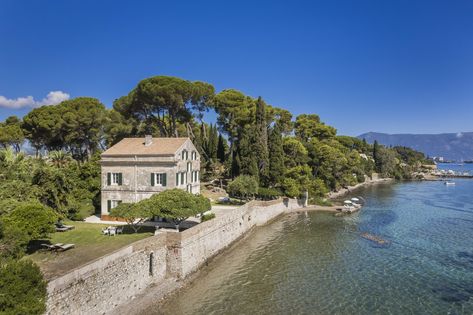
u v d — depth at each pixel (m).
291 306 29.52
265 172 78.19
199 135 102.38
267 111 103.81
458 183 155.75
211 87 85.88
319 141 127.19
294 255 43.94
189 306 29.23
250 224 57.44
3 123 81.44
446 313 28.47
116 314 24.94
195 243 36.28
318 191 85.69
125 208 39.12
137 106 78.06
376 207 83.50
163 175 49.47
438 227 60.47
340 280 35.47
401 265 40.16
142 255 29.14
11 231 26.77
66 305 20.70
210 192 78.50
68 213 46.69
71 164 59.28
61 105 71.62
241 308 29.05
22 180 43.06
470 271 38.16
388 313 28.41
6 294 16.86
